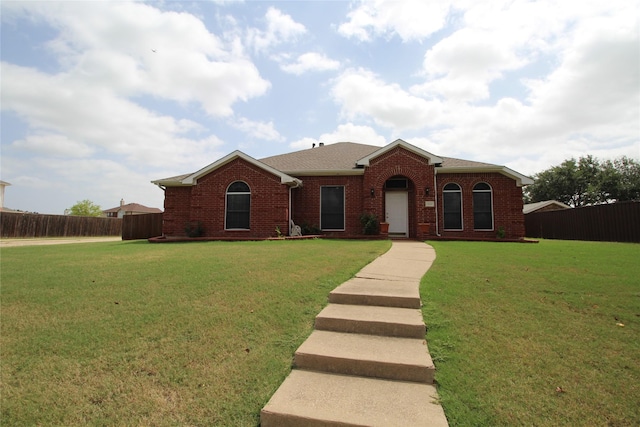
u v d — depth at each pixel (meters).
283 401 2.81
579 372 3.09
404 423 2.52
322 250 9.71
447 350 3.53
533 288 5.27
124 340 3.86
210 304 4.82
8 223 24.12
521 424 2.53
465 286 5.44
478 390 2.91
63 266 7.38
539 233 22.17
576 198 43.53
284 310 4.62
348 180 16.20
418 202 15.02
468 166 15.36
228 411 2.81
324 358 3.38
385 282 5.73
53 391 3.05
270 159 18.69
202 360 3.49
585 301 4.66
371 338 3.89
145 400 2.94
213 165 15.12
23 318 4.41
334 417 2.59
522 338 3.70
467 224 15.44
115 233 32.03
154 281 5.91
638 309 4.36
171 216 16.17
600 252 9.31
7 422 2.71
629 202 14.91
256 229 14.85
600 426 2.48
